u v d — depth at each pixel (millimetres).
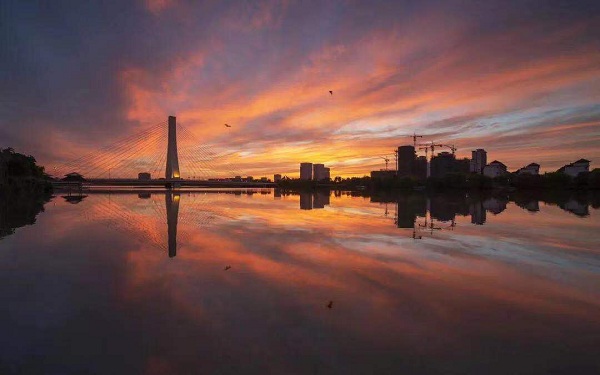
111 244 19172
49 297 10766
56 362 7160
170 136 142875
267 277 12898
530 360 7320
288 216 34781
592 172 113375
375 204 53969
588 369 6988
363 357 7375
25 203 50094
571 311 9828
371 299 10695
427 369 6961
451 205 51281
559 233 23375
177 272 13531
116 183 139375
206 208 44938
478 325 8922
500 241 20297
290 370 6883
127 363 7117
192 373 6781
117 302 10344
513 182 127500
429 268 14195
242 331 8508
